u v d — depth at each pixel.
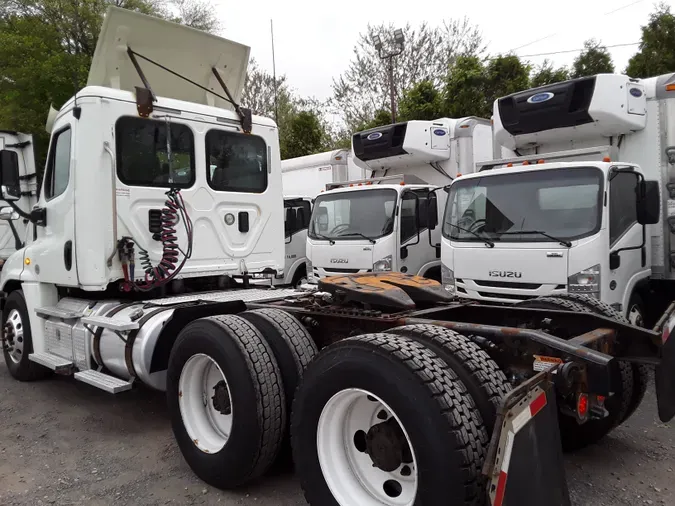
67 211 5.07
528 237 6.29
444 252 7.12
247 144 5.78
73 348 5.17
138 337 4.42
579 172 6.19
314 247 9.52
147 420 5.15
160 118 5.09
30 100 17.23
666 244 6.90
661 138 6.89
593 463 4.10
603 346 3.56
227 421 3.85
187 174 5.29
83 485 3.87
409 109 20.80
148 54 5.24
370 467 3.06
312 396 3.10
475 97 19.44
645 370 4.04
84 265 4.84
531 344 3.04
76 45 19.39
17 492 3.78
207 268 5.40
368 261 8.73
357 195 9.23
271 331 3.77
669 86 6.80
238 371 3.50
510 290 6.36
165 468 4.13
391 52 23.59
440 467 2.50
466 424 2.54
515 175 6.66
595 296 5.86
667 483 3.76
